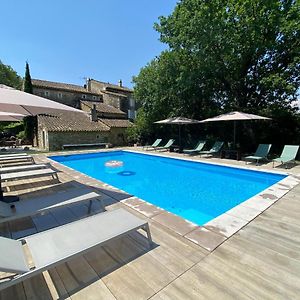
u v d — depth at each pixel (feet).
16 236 11.30
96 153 52.49
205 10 41.57
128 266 8.54
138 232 11.32
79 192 14.66
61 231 9.11
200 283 7.54
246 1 39.63
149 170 37.27
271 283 7.49
